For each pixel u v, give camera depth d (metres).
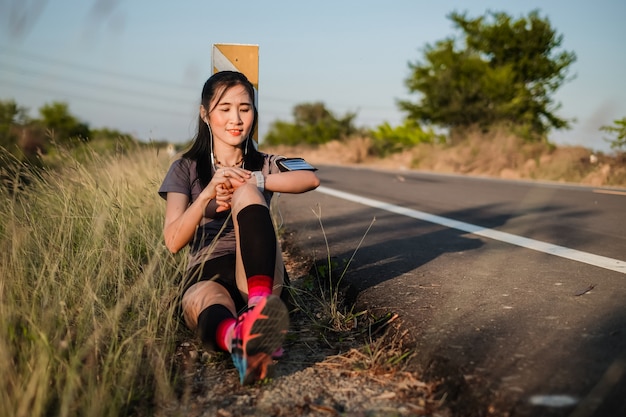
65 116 21.05
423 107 32.75
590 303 2.91
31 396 1.76
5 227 3.08
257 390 2.18
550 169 15.39
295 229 5.73
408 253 4.38
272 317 1.96
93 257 2.95
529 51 31.05
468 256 4.22
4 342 2.01
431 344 2.43
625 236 5.04
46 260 2.69
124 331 2.54
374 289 3.37
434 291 3.26
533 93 30.86
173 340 2.51
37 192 3.59
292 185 2.55
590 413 1.79
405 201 8.20
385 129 34.62
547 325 2.58
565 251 4.34
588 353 2.24
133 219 3.57
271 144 57.12
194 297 2.38
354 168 21.23
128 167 5.06
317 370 2.36
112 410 1.92
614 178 12.96
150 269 2.71
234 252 2.58
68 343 2.21
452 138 25.34
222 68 3.81
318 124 52.94
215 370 2.36
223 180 2.40
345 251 4.54
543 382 2.01
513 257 4.15
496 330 2.54
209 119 2.56
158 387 2.14
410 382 2.20
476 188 10.67
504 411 1.86
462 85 30.59
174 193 2.57
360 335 2.77
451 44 32.53
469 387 2.04
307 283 3.65
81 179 3.78
